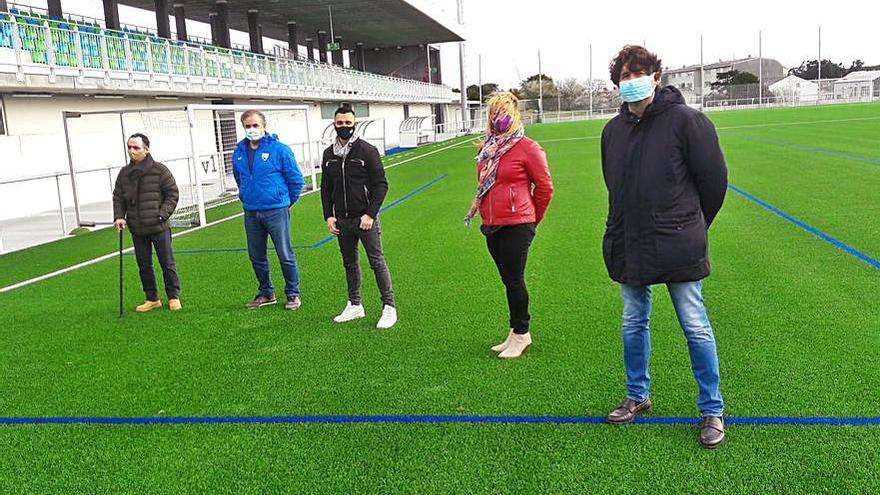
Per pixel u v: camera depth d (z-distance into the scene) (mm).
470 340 4891
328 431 3582
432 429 3537
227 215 12898
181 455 3406
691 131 2998
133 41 16031
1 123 13688
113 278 7719
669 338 4645
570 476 3018
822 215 8828
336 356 4715
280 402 3988
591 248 7770
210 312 6035
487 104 4258
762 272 6238
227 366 4637
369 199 5191
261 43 31859
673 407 3615
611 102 71375
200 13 31156
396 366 4457
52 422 3867
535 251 7773
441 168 21047
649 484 2916
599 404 3705
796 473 2932
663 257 3088
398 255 8125
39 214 14391
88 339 5430
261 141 5715
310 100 28672
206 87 19359
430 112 52375
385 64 51844
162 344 5195
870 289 5531
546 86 81062
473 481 3023
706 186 3041
